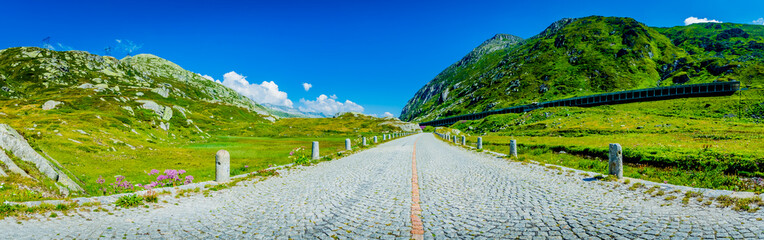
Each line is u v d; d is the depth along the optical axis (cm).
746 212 509
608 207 609
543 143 3020
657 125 6041
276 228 527
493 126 11150
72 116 3906
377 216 594
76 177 1380
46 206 582
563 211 594
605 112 8712
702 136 3481
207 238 474
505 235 470
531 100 19362
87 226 506
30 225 483
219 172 1001
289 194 828
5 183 795
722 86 11969
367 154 2241
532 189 834
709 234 431
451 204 683
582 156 2039
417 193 814
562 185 876
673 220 502
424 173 1209
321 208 666
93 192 1148
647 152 1595
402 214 604
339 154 2128
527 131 7462
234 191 871
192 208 671
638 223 498
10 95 12538
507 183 941
